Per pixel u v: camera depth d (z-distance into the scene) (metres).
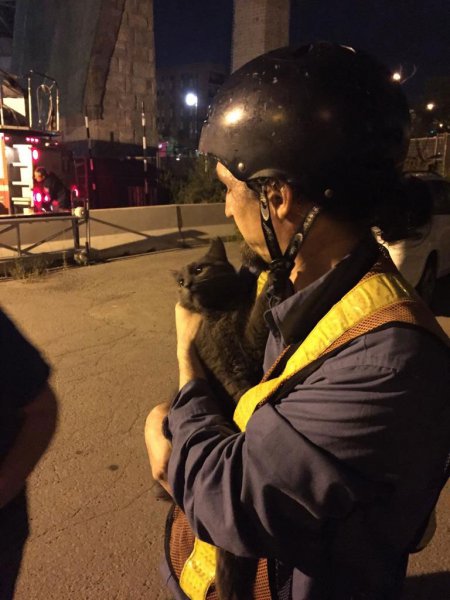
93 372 4.74
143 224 10.65
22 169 9.47
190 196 13.57
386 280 0.91
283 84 0.89
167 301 6.95
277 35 20.12
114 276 8.34
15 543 1.91
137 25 16.56
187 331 1.31
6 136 9.30
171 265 9.17
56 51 16.80
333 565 0.91
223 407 1.24
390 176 0.92
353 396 0.81
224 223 12.26
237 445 0.92
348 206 0.91
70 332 5.76
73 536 2.75
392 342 0.81
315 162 0.87
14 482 1.46
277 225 0.96
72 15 16.17
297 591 0.96
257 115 0.90
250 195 0.99
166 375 4.70
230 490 0.88
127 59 16.52
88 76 15.67
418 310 0.87
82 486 3.15
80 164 13.82
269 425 0.85
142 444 3.61
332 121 0.86
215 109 1.00
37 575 2.50
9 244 8.62
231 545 0.89
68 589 2.43
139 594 2.41
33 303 6.82
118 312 6.48
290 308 0.96
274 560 1.02
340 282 0.93
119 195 14.59
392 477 0.82
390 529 0.88
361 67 0.90
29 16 18.02
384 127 0.89
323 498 0.81
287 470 0.82
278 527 0.85
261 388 0.98
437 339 0.84
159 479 1.15
